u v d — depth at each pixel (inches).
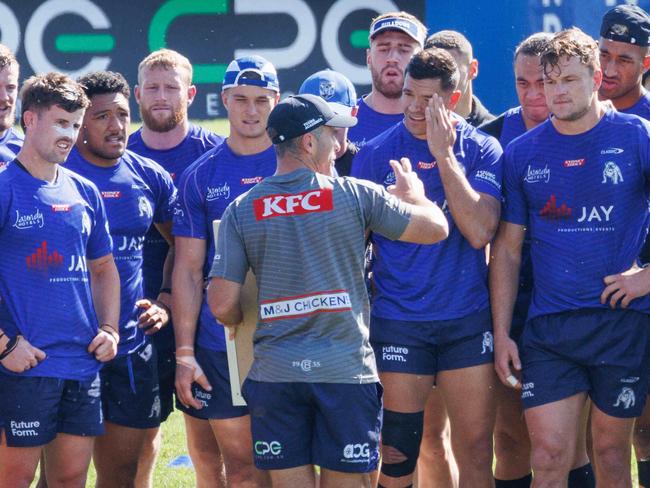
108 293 743.7
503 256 763.4
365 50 1898.4
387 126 909.2
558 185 732.0
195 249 792.3
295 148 641.0
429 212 657.6
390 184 764.6
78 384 706.8
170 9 1919.3
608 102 754.8
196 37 1924.2
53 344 695.7
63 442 709.9
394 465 749.9
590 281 728.3
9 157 771.4
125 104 782.5
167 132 877.2
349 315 631.8
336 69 1907.0
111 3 1927.9
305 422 641.6
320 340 631.2
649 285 713.6
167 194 823.7
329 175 658.2
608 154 720.3
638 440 828.6
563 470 722.8
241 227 642.8
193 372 780.0
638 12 827.4
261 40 1915.6
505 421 836.6
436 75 735.1
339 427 626.2
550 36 826.2
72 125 690.8
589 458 868.0
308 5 1899.6
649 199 737.6
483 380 750.5
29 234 687.7
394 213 643.5
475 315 752.3
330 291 628.7
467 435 759.1
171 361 855.7
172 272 821.2
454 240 749.9
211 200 788.0
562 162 731.4
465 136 765.9
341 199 634.2
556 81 707.4
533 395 731.4
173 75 862.5
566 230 733.3
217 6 1916.8
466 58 879.1
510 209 759.1
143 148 878.4
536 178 740.0
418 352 746.2
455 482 846.5
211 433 821.9
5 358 679.7
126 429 796.6
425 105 741.9
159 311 807.7
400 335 746.2
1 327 688.4
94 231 732.7
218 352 780.0
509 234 761.6
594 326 722.2
